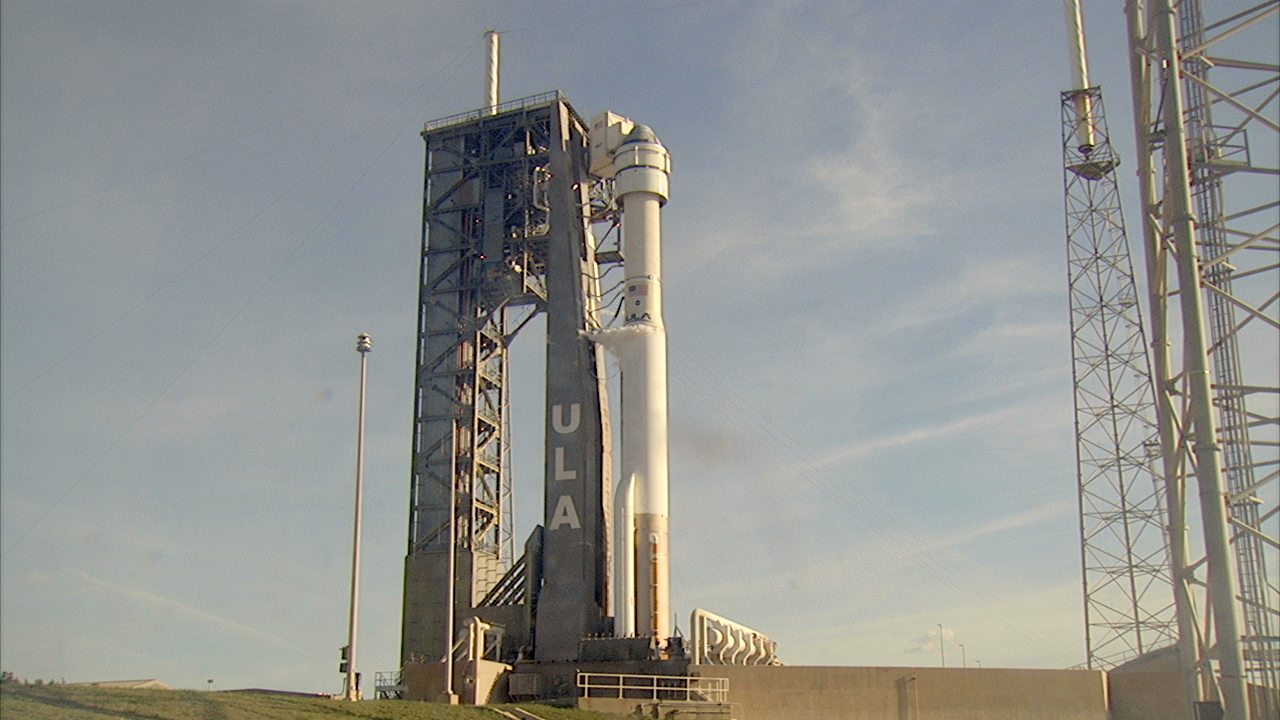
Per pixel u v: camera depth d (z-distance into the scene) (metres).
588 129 89.50
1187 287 46.75
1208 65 49.62
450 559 64.00
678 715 65.75
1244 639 46.12
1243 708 43.84
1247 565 46.81
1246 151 49.12
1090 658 84.06
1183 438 48.22
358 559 56.91
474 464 85.69
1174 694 61.88
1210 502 45.19
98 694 45.44
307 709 50.00
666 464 79.06
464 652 73.25
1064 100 93.75
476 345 87.69
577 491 80.12
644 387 79.50
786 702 70.44
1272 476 45.00
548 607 77.88
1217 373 49.00
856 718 70.44
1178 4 49.28
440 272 90.12
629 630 74.81
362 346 58.84
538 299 88.56
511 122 90.69
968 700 71.19
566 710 62.19
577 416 81.38
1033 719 71.25
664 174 84.44
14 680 43.59
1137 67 50.94
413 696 69.19
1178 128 47.72
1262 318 46.22
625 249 83.19
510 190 90.38
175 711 44.03
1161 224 50.78
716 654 73.38
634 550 76.94
